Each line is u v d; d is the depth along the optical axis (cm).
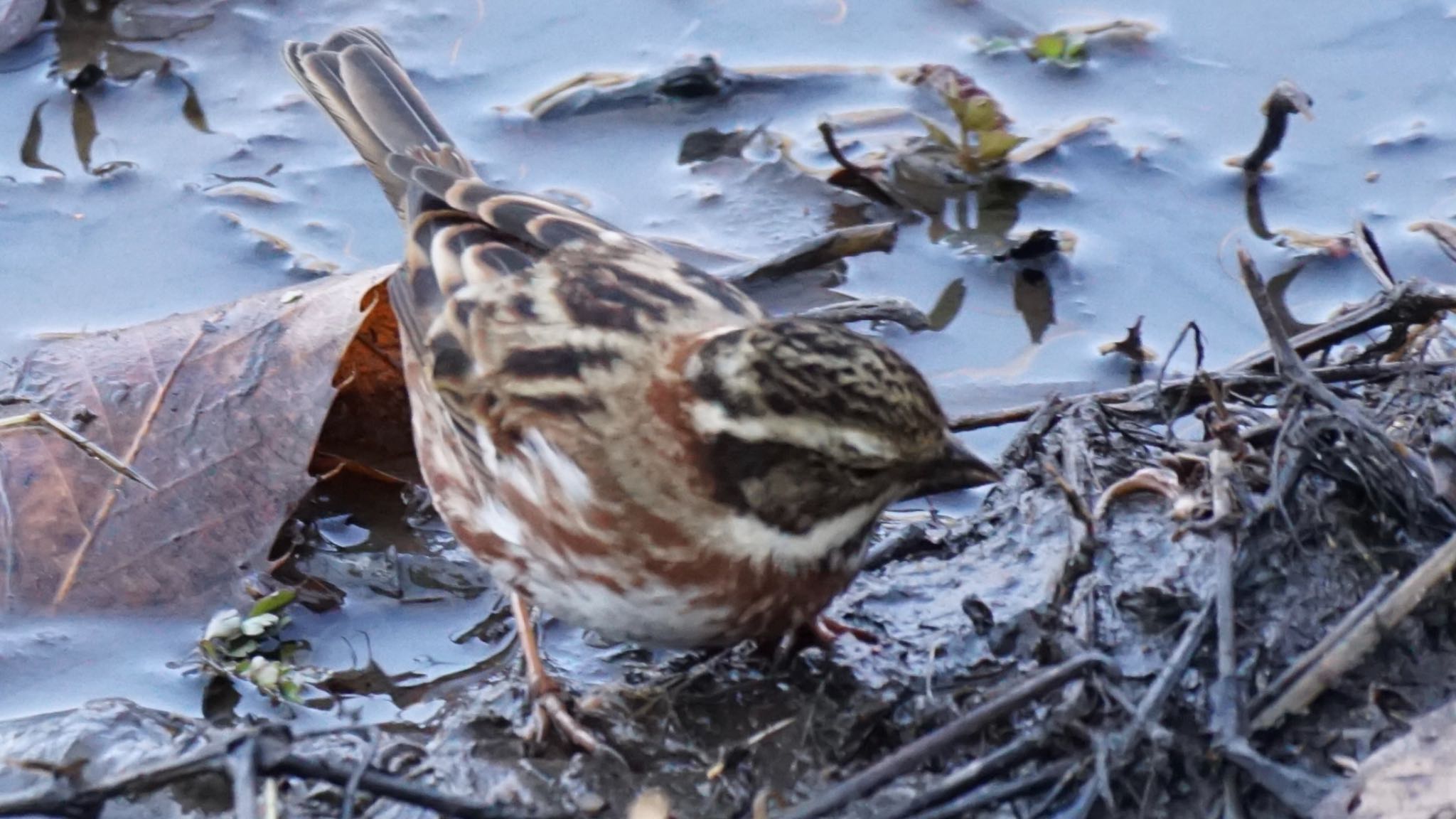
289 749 836
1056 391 1104
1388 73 1366
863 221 1276
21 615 1005
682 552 882
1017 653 941
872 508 876
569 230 1012
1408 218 1245
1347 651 859
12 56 1391
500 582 979
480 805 842
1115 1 1449
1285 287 1202
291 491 1050
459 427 957
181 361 1091
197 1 1438
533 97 1372
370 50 1223
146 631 1006
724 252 1246
